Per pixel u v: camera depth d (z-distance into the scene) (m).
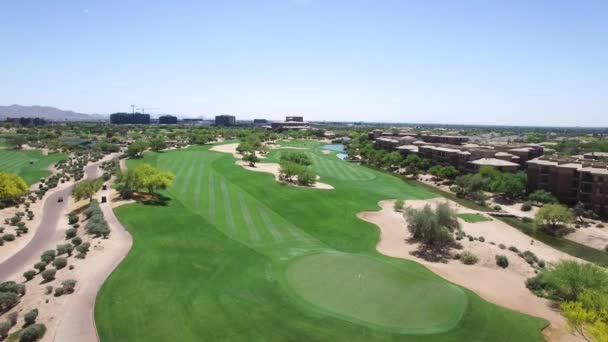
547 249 67.44
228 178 109.44
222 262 49.53
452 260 57.53
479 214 87.06
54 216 75.25
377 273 47.28
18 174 116.12
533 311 42.38
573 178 97.38
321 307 38.00
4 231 64.38
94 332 33.12
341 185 108.19
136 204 72.81
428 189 120.31
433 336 33.84
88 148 179.62
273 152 181.50
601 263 62.28
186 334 33.03
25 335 31.52
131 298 38.69
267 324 34.78
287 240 62.06
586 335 36.00
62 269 45.91
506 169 123.25
